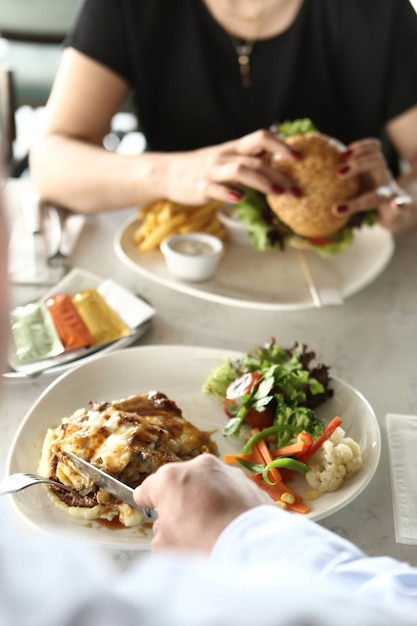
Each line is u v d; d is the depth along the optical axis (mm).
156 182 1113
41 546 240
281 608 219
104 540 658
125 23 1262
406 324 976
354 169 1011
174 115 1340
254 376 798
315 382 806
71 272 1014
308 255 1101
